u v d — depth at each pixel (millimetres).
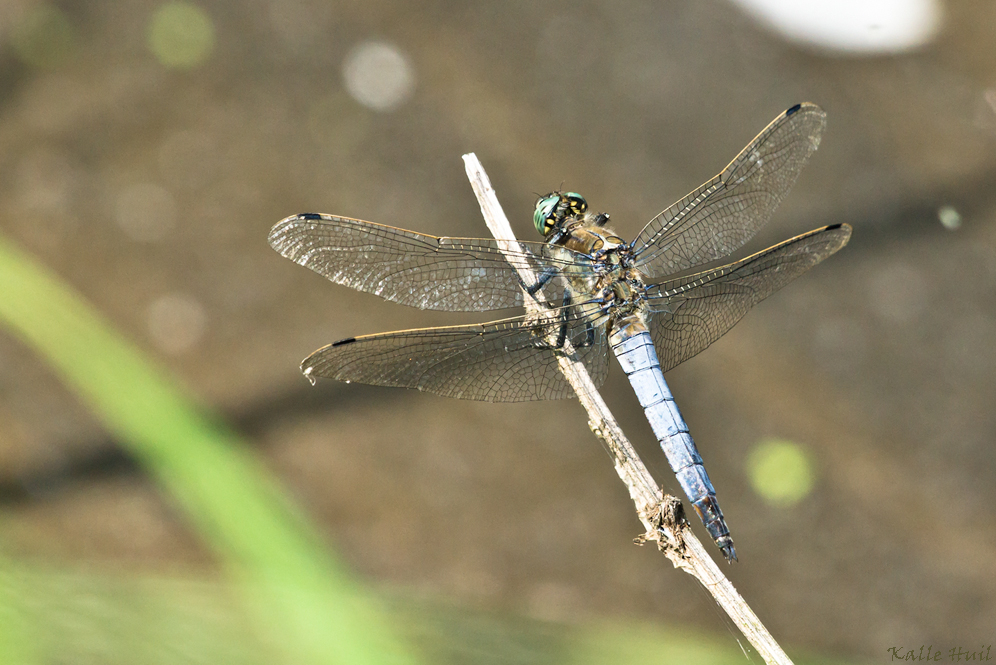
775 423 1379
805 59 1572
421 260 1312
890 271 1396
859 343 1388
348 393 1386
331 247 1311
